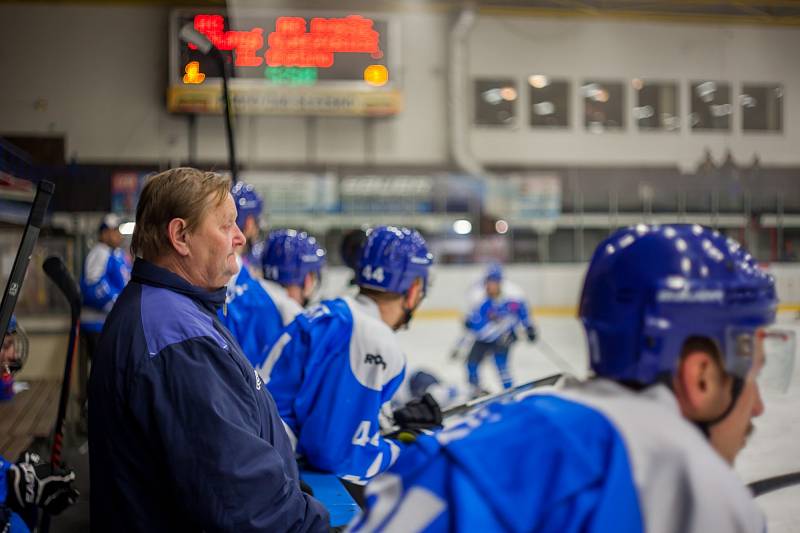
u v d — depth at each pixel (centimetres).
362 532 80
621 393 78
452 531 74
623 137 1914
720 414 78
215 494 134
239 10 1677
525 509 72
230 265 155
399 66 1875
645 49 1858
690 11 1202
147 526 141
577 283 1883
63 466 235
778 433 135
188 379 137
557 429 75
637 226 85
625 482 72
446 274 1845
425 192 1898
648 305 77
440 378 1048
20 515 187
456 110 1917
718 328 77
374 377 194
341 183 1847
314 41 1734
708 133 1769
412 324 1692
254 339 262
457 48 1912
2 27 1070
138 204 154
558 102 1972
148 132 1193
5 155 588
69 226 701
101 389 142
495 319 870
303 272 308
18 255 186
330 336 196
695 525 72
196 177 152
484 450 77
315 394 195
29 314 577
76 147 1125
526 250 1919
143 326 142
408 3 1892
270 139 1806
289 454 159
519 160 1959
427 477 78
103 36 1171
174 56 1198
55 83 1099
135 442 140
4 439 362
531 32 1944
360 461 193
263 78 1752
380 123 1883
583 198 1927
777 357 93
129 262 616
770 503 135
